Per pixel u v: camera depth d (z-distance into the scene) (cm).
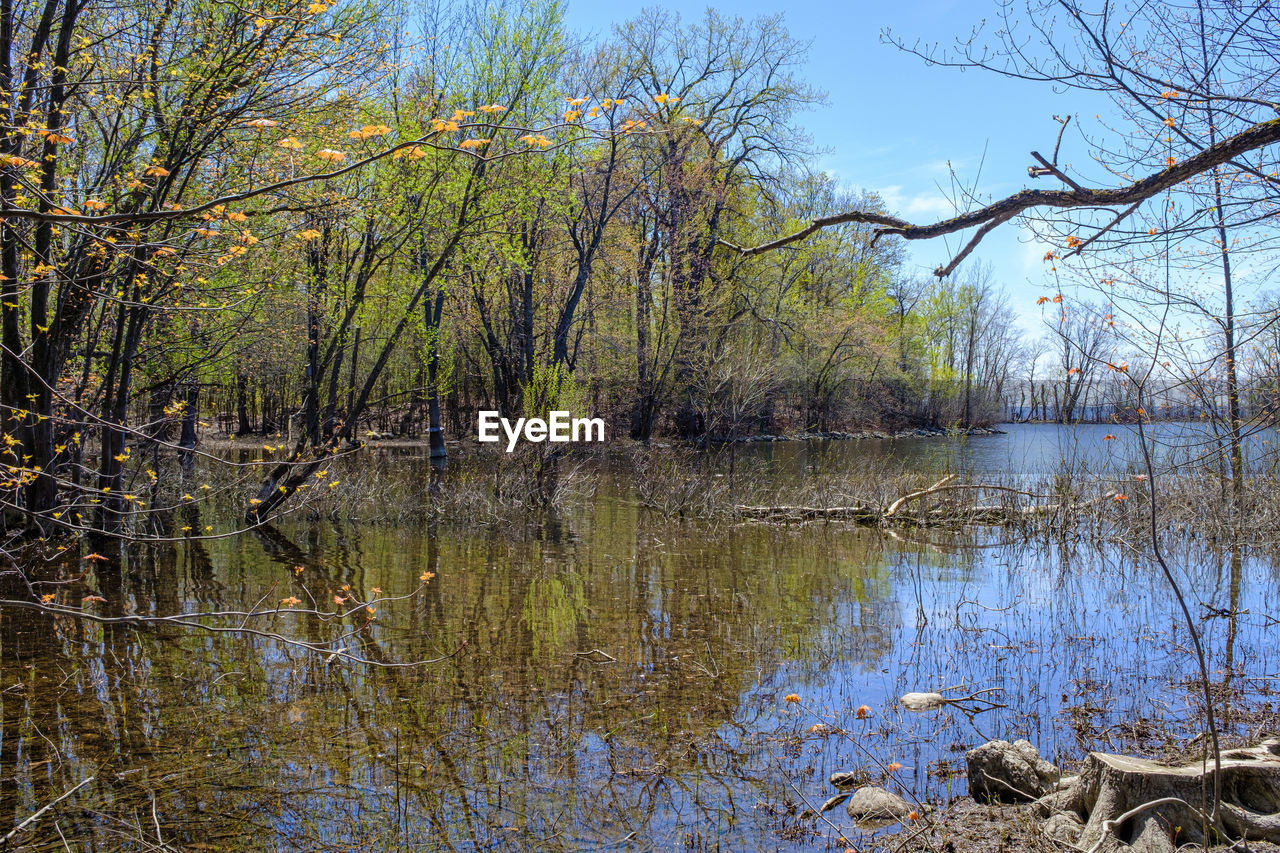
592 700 577
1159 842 338
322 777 459
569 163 1561
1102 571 1066
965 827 396
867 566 1079
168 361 1324
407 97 1232
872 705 575
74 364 1122
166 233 846
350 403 1536
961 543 1287
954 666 658
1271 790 354
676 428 3284
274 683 605
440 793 442
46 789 443
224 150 861
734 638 731
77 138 880
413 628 755
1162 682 618
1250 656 680
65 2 907
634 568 1038
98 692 585
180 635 725
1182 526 1306
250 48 815
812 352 3547
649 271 2944
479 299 2294
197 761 479
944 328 4653
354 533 1279
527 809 425
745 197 2873
